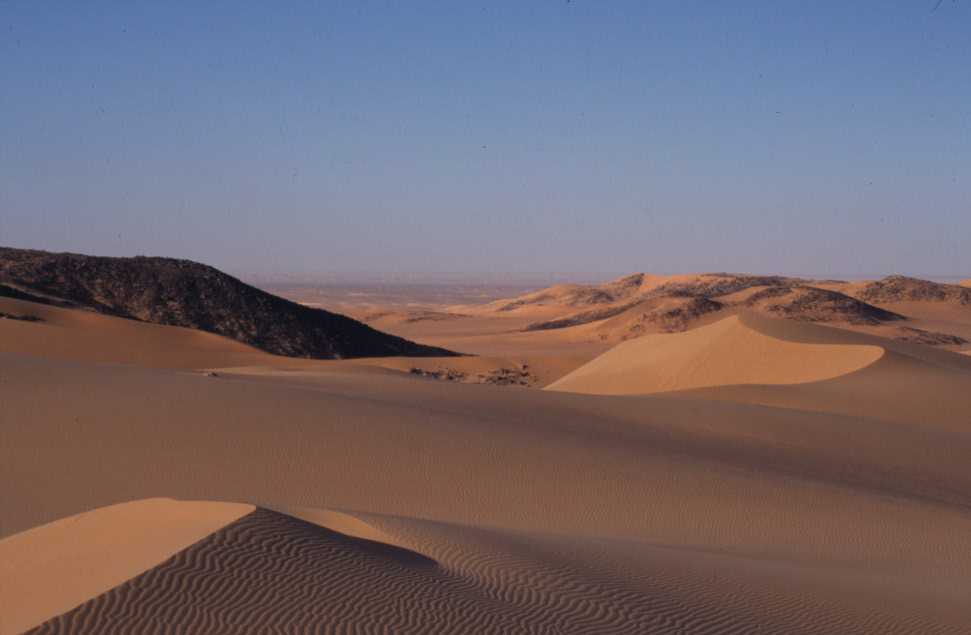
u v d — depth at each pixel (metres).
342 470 20.50
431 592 8.93
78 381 26.48
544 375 78.00
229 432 22.45
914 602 12.66
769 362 52.97
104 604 7.22
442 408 28.83
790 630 10.51
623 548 13.88
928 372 47.88
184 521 9.81
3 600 8.33
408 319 173.75
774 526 18.50
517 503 19.11
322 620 7.70
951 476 28.20
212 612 7.43
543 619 9.02
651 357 59.78
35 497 17.62
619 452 24.11
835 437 31.30
